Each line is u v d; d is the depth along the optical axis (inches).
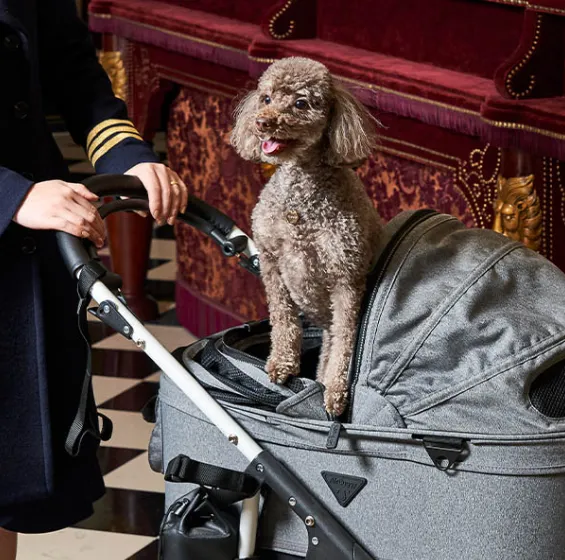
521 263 65.8
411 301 64.1
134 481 118.5
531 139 92.0
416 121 111.8
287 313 69.4
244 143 69.1
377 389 63.5
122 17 155.5
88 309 64.4
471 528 61.4
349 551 61.3
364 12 118.5
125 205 73.2
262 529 66.7
